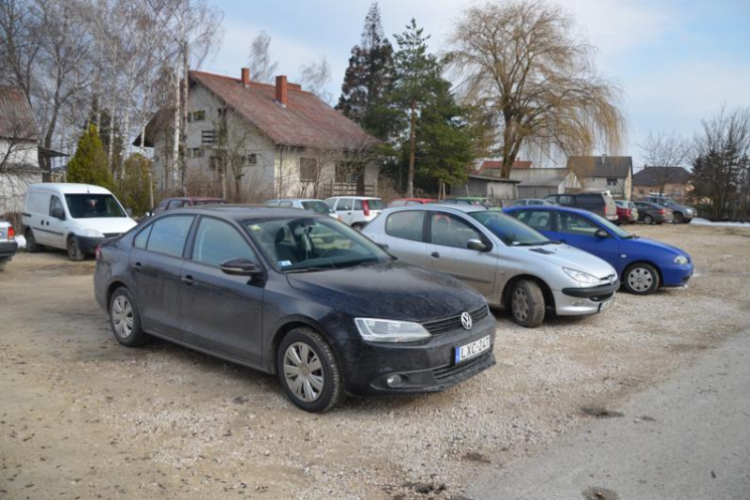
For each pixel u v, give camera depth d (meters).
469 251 7.49
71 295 8.78
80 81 29.95
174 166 25.64
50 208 13.71
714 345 6.39
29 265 12.24
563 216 10.09
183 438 3.84
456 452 3.72
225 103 30.44
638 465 3.56
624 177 68.38
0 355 5.56
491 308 7.67
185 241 5.41
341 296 4.28
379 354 4.05
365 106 53.84
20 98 22.22
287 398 4.58
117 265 5.94
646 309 8.30
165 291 5.38
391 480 3.36
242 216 5.18
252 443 3.79
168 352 5.78
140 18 25.95
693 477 3.42
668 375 5.32
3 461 3.45
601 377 5.24
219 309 4.88
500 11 36.09
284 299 4.41
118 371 5.17
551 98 35.25
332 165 31.22
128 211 14.19
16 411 4.21
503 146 36.62
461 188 36.59
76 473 3.33
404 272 5.02
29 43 28.98
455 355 4.30
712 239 22.14
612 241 9.62
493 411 4.41
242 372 5.20
